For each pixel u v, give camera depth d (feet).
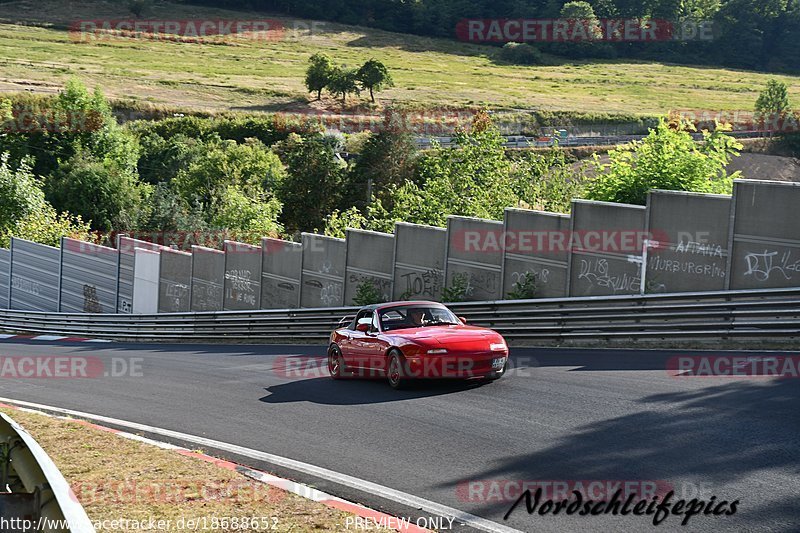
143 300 160.56
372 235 118.01
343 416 52.34
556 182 169.89
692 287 79.61
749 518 29.27
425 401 55.16
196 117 493.77
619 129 488.02
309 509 33.19
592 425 44.06
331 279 124.36
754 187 74.18
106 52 652.07
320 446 44.80
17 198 250.57
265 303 136.26
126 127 460.14
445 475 37.50
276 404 58.95
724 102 565.94
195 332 135.33
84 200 321.11
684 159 111.24
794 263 71.46
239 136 472.44
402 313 66.54
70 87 416.26
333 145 418.31
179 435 50.39
